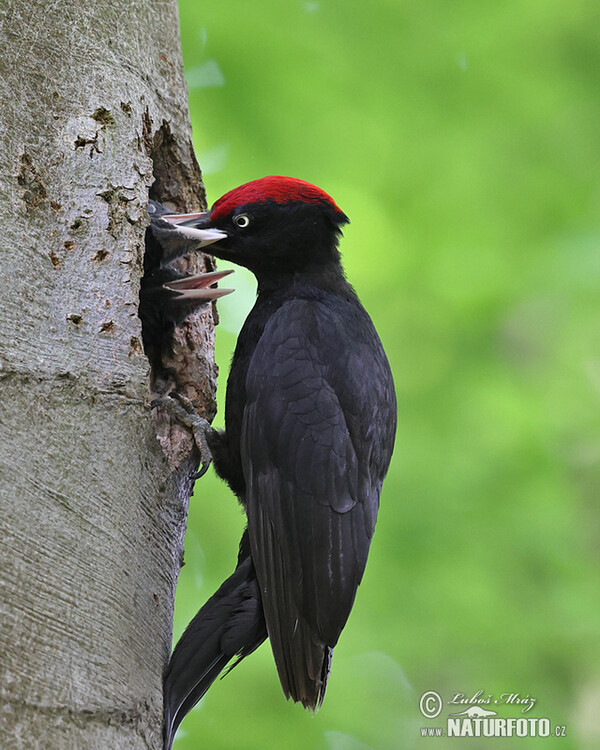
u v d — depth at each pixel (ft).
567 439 39.96
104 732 16.17
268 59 37.96
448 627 36.29
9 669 15.20
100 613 16.81
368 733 35.22
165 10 24.75
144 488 18.89
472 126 39.78
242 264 26.23
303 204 25.77
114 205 20.29
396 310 41.09
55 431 17.39
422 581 36.73
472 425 39.42
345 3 38.93
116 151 20.81
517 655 36.94
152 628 18.30
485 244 40.32
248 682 34.88
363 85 38.86
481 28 39.17
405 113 39.29
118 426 18.43
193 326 25.50
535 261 40.09
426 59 39.19
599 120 40.16
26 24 20.31
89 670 16.26
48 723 15.38
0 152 18.90
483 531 37.55
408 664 36.73
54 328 18.26
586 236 39.91
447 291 40.68
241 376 24.62
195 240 24.84
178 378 24.88
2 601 15.51
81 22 21.36
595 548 38.86
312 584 20.95
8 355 17.26
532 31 39.37
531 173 40.19
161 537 19.36
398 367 40.78
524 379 40.73
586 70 40.04
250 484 22.11
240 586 21.57
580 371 40.32
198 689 20.44
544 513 37.86
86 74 21.06
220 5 37.60
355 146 39.22
